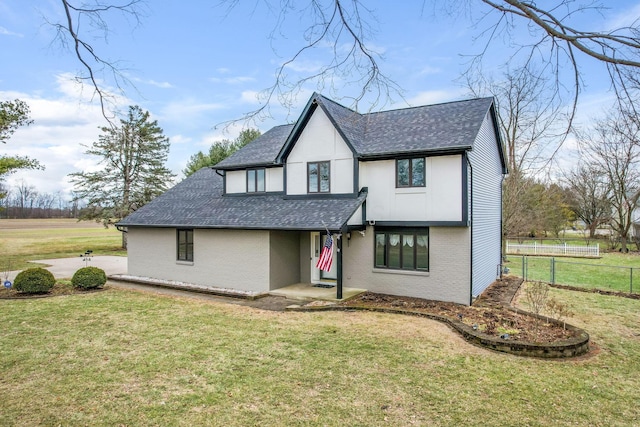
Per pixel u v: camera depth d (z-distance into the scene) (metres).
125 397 6.38
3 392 6.54
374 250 14.41
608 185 30.62
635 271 21.50
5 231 56.34
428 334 9.66
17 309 12.05
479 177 14.52
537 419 5.81
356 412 5.96
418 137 13.73
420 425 5.62
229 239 15.67
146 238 18.53
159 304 12.97
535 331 9.48
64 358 8.02
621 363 8.02
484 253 15.45
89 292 14.95
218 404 6.17
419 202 13.36
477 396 6.49
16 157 21.25
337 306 12.16
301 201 15.24
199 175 23.61
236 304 12.99
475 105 14.85
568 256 29.25
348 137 14.16
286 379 7.08
